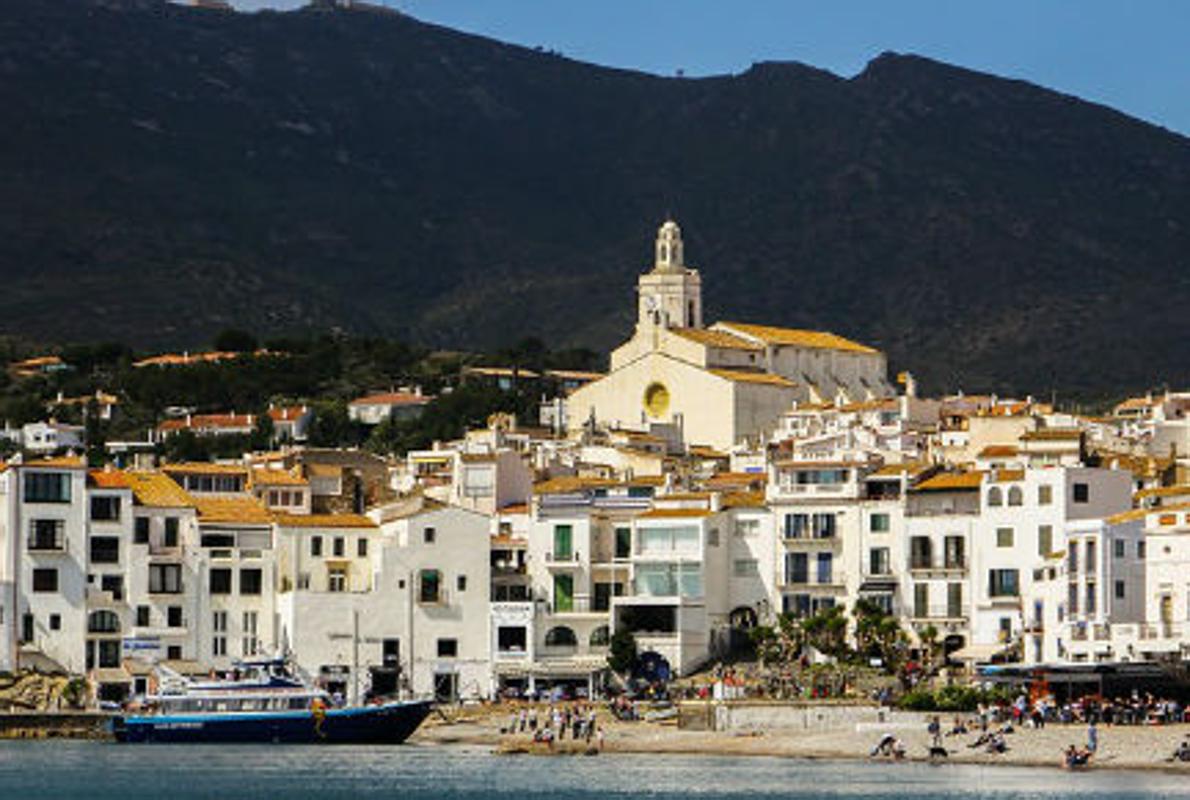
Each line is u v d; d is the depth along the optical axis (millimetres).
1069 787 178000
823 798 176250
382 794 184625
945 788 180000
